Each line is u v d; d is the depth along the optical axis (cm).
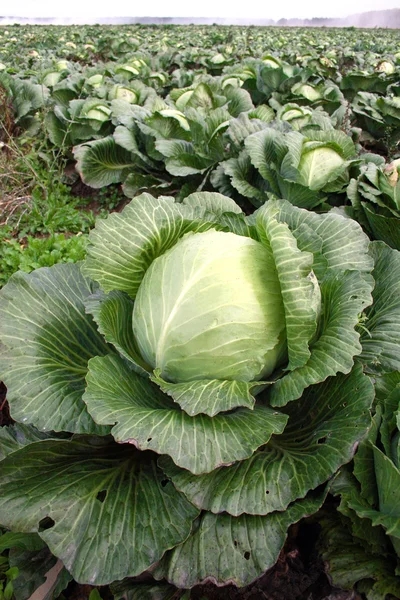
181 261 68
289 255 62
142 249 74
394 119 204
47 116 191
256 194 136
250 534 58
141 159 168
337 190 135
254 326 65
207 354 65
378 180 124
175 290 66
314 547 67
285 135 134
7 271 121
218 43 611
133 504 60
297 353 63
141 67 315
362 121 218
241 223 77
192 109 177
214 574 57
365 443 62
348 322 65
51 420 64
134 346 75
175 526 58
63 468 63
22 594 63
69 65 332
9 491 60
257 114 187
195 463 55
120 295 76
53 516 58
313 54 430
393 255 83
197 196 89
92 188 181
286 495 59
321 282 75
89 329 77
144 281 72
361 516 57
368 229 125
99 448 67
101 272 73
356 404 62
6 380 66
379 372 73
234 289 65
